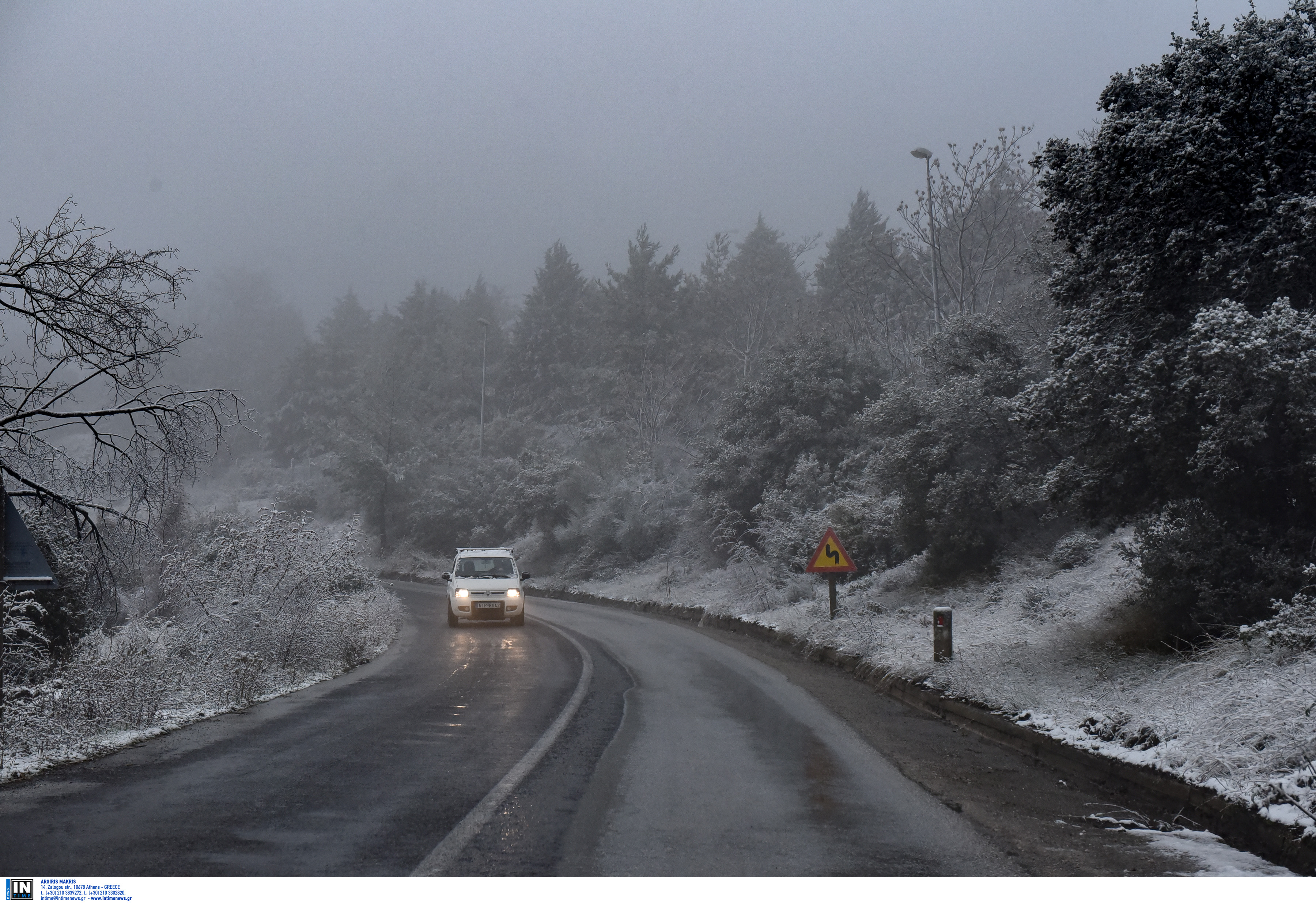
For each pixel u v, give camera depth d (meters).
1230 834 6.02
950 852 5.64
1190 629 10.62
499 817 6.19
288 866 5.13
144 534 10.43
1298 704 7.20
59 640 13.48
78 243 8.98
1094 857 5.61
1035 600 15.84
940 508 19.84
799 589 24.88
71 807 6.36
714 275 68.31
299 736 9.37
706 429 53.84
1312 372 8.69
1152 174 10.06
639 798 6.80
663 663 16.56
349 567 17.20
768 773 7.78
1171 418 9.84
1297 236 9.50
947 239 32.03
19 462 9.57
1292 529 9.89
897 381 28.67
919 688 12.69
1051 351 11.85
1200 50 10.28
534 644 20.28
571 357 79.44
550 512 45.91
